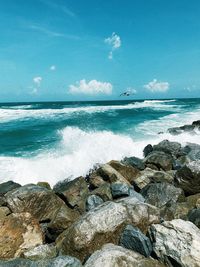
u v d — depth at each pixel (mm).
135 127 23953
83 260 6488
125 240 6594
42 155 15289
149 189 9992
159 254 6082
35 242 7520
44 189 9344
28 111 39406
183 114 34562
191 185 10102
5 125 26047
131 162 13000
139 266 5516
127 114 35125
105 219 6910
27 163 13852
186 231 6297
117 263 5484
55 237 8141
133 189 10906
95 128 23312
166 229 6438
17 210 8703
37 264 5734
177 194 9617
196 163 10242
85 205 9445
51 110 41344
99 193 9797
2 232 7277
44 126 25062
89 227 6707
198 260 5656
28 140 19297
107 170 11203
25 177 12617
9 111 39500
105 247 6109
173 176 11773
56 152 15680
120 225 6945
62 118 30531
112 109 43594
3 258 6887
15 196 8875
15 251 7133
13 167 13445
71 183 9984
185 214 8258
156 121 27969
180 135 19000
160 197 9570
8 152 16234
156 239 6312
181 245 6000
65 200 9500
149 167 12961
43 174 12945
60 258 5797
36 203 8953
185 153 14336
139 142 17250
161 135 19312
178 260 5766
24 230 7648
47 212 9047
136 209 7414
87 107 50438
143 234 6578
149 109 43719
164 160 12930
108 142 16734
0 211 8531
